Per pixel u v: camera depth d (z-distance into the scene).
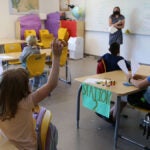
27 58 4.02
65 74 5.74
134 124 3.30
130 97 2.86
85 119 3.44
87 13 7.98
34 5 8.10
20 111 1.37
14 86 1.33
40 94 1.45
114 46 3.37
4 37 7.66
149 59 6.64
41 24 8.46
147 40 6.58
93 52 8.11
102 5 7.44
